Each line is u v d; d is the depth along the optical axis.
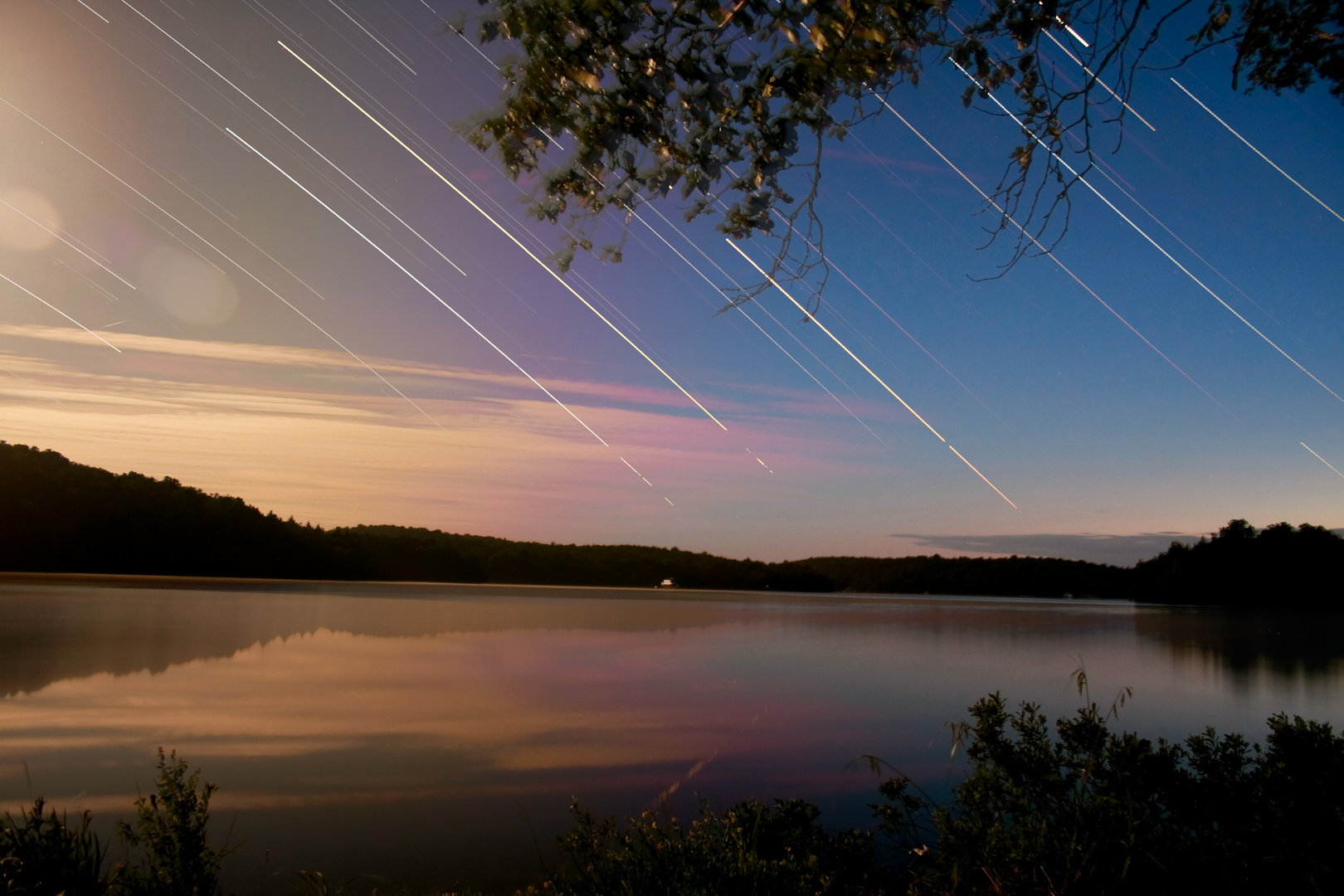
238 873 4.93
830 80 3.41
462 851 5.38
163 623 19.48
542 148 3.66
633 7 3.18
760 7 3.23
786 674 14.56
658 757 8.16
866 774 7.57
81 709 9.46
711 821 4.51
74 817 5.82
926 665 16.41
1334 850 3.51
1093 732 4.32
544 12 3.13
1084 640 23.02
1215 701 11.96
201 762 7.46
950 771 7.72
